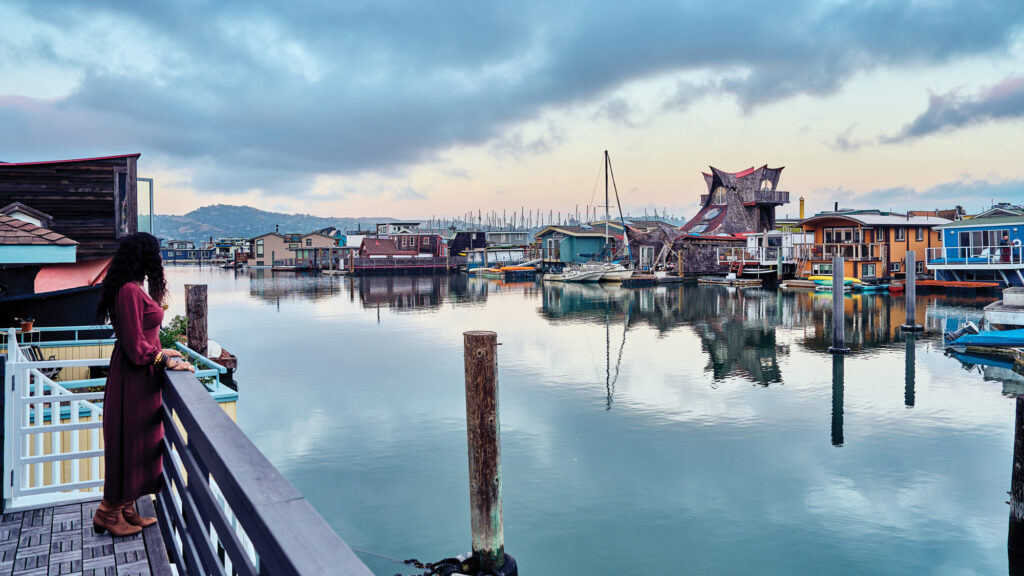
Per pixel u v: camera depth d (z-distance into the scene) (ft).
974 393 61.98
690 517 33.99
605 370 75.97
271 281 289.33
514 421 52.90
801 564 28.86
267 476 5.81
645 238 254.47
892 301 151.23
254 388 66.03
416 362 81.92
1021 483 29.35
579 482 38.88
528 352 89.86
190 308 44.37
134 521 13.38
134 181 58.90
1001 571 28.50
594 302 169.68
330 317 139.03
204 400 9.18
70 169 56.85
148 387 11.79
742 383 67.92
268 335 109.40
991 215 174.50
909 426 50.83
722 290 196.85
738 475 40.14
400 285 258.57
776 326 114.62
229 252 538.47
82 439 25.75
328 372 74.95
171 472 10.98
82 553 12.52
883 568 28.86
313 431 49.73
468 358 23.32
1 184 55.01
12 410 14.48
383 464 41.86
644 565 28.81
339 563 4.06
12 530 13.60
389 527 32.63
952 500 36.22
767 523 33.19
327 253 396.78
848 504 35.70
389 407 57.52
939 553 30.22
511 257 343.46
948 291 164.45
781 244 217.77
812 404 58.29
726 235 238.07
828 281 178.81
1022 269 148.15
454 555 29.78
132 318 11.02
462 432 49.14
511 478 39.70
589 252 309.83
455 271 358.64
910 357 81.51
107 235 57.57
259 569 5.31
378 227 406.21
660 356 85.81
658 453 44.27
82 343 39.37
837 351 85.71
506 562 24.35
